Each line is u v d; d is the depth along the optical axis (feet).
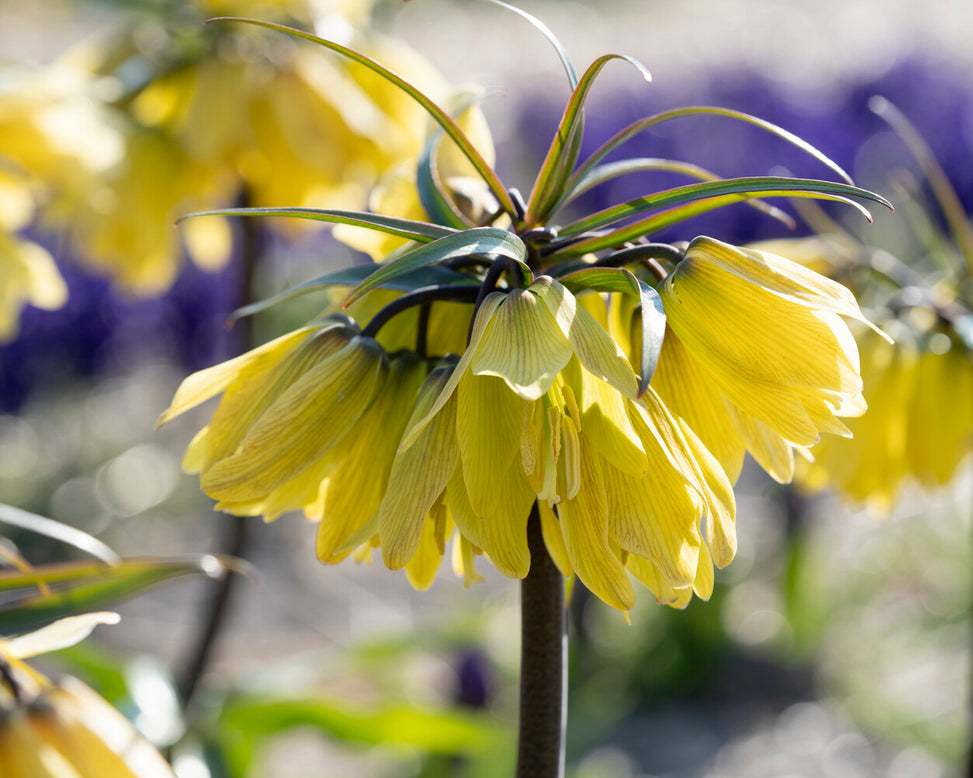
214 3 4.36
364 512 2.68
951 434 3.37
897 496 3.42
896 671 7.86
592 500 2.60
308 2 4.44
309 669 5.14
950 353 3.35
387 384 2.68
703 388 2.69
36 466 9.75
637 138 8.39
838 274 3.47
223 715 4.72
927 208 8.03
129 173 4.40
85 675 4.66
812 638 7.91
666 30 14.85
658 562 2.58
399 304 2.67
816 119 8.41
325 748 6.73
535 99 8.84
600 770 6.31
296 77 4.36
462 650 6.08
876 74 8.83
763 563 8.83
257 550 9.26
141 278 4.66
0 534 8.66
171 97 4.54
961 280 3.42
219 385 2.72
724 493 2.60
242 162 4.60
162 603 8.45
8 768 2.56
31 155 4.30
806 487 3.43
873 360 3.35
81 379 9.55
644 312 2.51
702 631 7.74
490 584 8.59
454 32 16.39
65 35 14.11
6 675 2.60
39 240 8.68
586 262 2.67
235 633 7.89
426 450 2.60
